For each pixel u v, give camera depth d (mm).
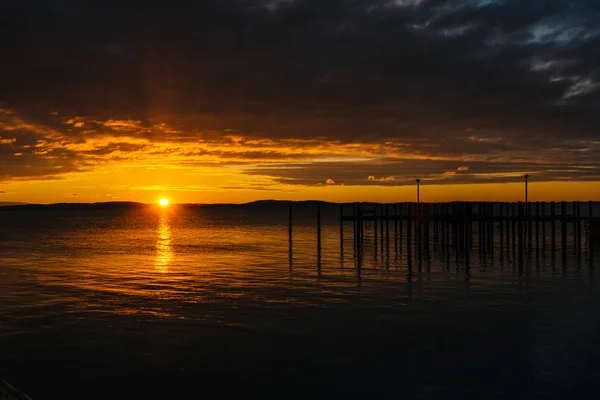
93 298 23219
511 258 37812
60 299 23016
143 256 42094
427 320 18844
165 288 25812
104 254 44062
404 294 23688
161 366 14258
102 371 13883
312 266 34062
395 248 46719
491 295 23312
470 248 46156
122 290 25297
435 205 54000
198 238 64750
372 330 17594
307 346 15914
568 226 82125
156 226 104188
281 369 14016
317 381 13211
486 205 49062
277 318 19297
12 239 64250
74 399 12180
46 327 18047
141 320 19031
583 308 20625
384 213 110938
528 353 15039
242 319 19172
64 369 14000
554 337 16594
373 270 31750
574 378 13156
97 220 147375
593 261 35844
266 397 12328
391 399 12109
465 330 17500
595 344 15828
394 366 14141
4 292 24828
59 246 52938
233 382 13180
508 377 13258
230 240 60312
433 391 12523
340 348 15695
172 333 17312
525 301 21984
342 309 20703
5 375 13570
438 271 31078
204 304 21797
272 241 57594
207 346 15938
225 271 32125
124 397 12312
